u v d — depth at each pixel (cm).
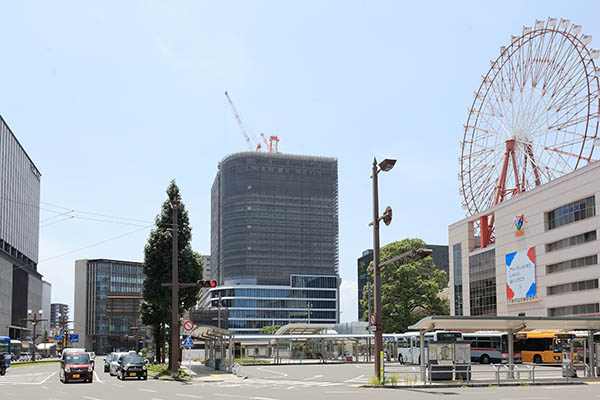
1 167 13875
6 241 14338
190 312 7619
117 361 4853
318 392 2828
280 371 5266
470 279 9550
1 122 13875
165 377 4347
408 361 6494
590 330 4031
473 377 3959
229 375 4578
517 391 2864
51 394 2873
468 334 6262
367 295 9331
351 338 7675
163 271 5228
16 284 15500
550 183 7600
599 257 6694
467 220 9694
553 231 7506
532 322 3659
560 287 7394
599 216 6706
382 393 2747
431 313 8619
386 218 3131
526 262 8006
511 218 8425
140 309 6719
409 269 8644
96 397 2641
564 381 3528
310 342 8388
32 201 17462
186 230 5419
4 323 14150
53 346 17950
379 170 3441
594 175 6800
